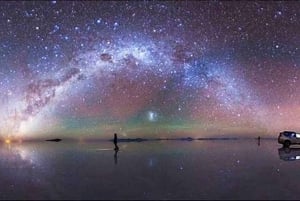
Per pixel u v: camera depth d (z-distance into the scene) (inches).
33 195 394.3
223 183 462.0
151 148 1212.5
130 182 473.4
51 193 403.9
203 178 506.3
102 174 551.8
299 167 630.5
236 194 390.0
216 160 753.6
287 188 427.5
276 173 557.3
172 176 525.7
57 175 550.3
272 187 433.4
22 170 615.2
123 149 1160.8
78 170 602.5
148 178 507.5
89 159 791.1
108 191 408.2
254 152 995.9
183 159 776.9
